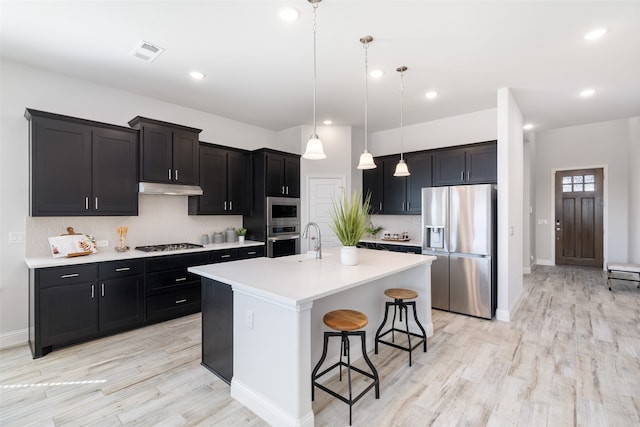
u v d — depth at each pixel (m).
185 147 3.97
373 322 3.08
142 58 2.98
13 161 3.04
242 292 2.15
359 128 5.55
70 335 2.94
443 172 4.62
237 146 5.06
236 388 2.19
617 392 2.24
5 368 2.58
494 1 2.16
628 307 4.15
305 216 5.26
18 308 3.06
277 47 2.78
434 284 4.14
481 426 1.90
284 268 2.57
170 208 4.21
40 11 2.24
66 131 3.09
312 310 2.37
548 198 6.97
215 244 4.45
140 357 2.78
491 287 3.73
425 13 2.29
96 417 2.00
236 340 2.22
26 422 1.94
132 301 3.34
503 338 3.19
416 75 3.38
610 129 6.25
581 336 3.22
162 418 1.99
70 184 3.10
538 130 5.99
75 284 2.97
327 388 2.24
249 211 4.91
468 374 2.49
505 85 3.66
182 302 3.75
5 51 2.84
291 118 4.92
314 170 5.32
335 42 2.70
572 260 6.76
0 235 2.97
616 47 2.78
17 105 3.07
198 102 4.20
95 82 3.54
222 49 2.81
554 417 1.98
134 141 3.55
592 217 6.51
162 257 3.58
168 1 2.15
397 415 2.01
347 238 2.69
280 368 1.89
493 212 3.83
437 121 5.06
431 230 4.21
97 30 2.51
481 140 4.63
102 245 3.60
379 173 5.40
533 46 2.77
